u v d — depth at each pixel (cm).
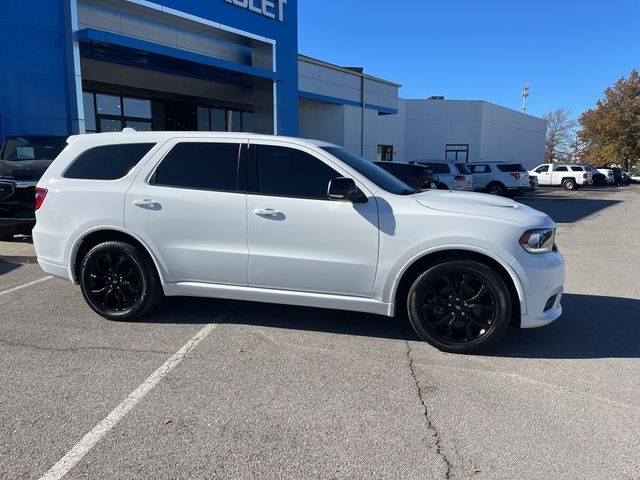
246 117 2419
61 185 511
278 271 459
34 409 333
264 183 462
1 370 393
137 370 395
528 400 353
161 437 303
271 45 1783
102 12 1339
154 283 497
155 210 479
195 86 1852
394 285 438
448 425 320
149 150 495
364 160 527
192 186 478
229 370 398
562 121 8394
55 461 278
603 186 3856
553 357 429
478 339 427
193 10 1480
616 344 460
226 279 475
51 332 477
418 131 3575
